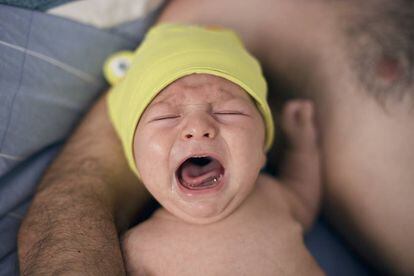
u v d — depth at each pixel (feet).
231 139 2.56
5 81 3.02
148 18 3.83
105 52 3.59
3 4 3.09
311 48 3.74
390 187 3.38
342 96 3.60
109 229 2.57
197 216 2.59
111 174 3.01
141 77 2.81
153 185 2.64
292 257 2.78
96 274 2.24
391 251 3.43
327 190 3.65
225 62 2.76
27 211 2.84
